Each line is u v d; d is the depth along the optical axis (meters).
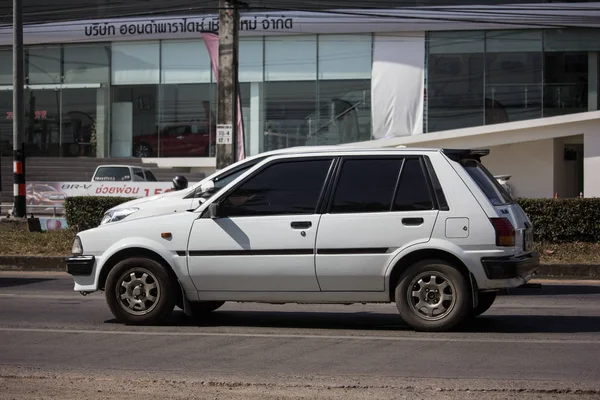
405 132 30.27
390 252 8.27
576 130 26.72
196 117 31.83
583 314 10.08
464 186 8.29
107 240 8.97
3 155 33.00
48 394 5.98
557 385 6.22
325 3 30.08
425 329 8.44
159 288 8.90
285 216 8.52
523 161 28.84
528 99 29.67
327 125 30.88
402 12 29.58
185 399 5.82
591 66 29.41
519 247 8.40
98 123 32.59
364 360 7.22
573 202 15.80
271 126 31.27
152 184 23.67
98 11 31.83
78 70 32.72
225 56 18.23
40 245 17.11
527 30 29.58
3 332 8.80
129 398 5.84
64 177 31.52
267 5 30.25
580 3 28.70
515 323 9.29
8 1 32.31
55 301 11.42
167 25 31.09
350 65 30.62
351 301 8.51
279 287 8.55
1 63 33.28
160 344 8.05
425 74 30.11
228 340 8.25
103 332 8.76
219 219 8.66
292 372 6.75
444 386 6.20
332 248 8.37
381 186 8.45
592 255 15.07
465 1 29.52
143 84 32.22
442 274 8.27
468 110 29.95
